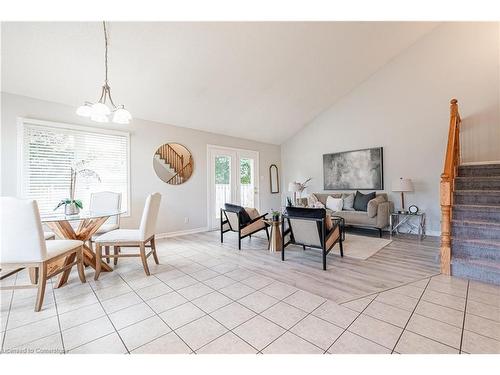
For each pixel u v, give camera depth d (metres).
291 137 7.09
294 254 3.56
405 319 1.80
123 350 1.51
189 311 1.97
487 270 2.41
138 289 2.40
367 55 4.75
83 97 3.71
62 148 3.69
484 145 4.17
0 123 3.24
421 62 4.74
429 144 4.68
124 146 4.31
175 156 5.01
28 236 1.96
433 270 2.79
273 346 1.53
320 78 4.96
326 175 6.22
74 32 2.76
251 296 2.22
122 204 4.27
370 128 5.45
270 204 7.08
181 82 3.89
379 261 3.16
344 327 1.72
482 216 2.87
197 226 5.36
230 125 5.61
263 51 3.76
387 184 5.21
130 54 3.16
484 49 4.15
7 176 3.28
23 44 2.77
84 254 2.83
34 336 1.65
